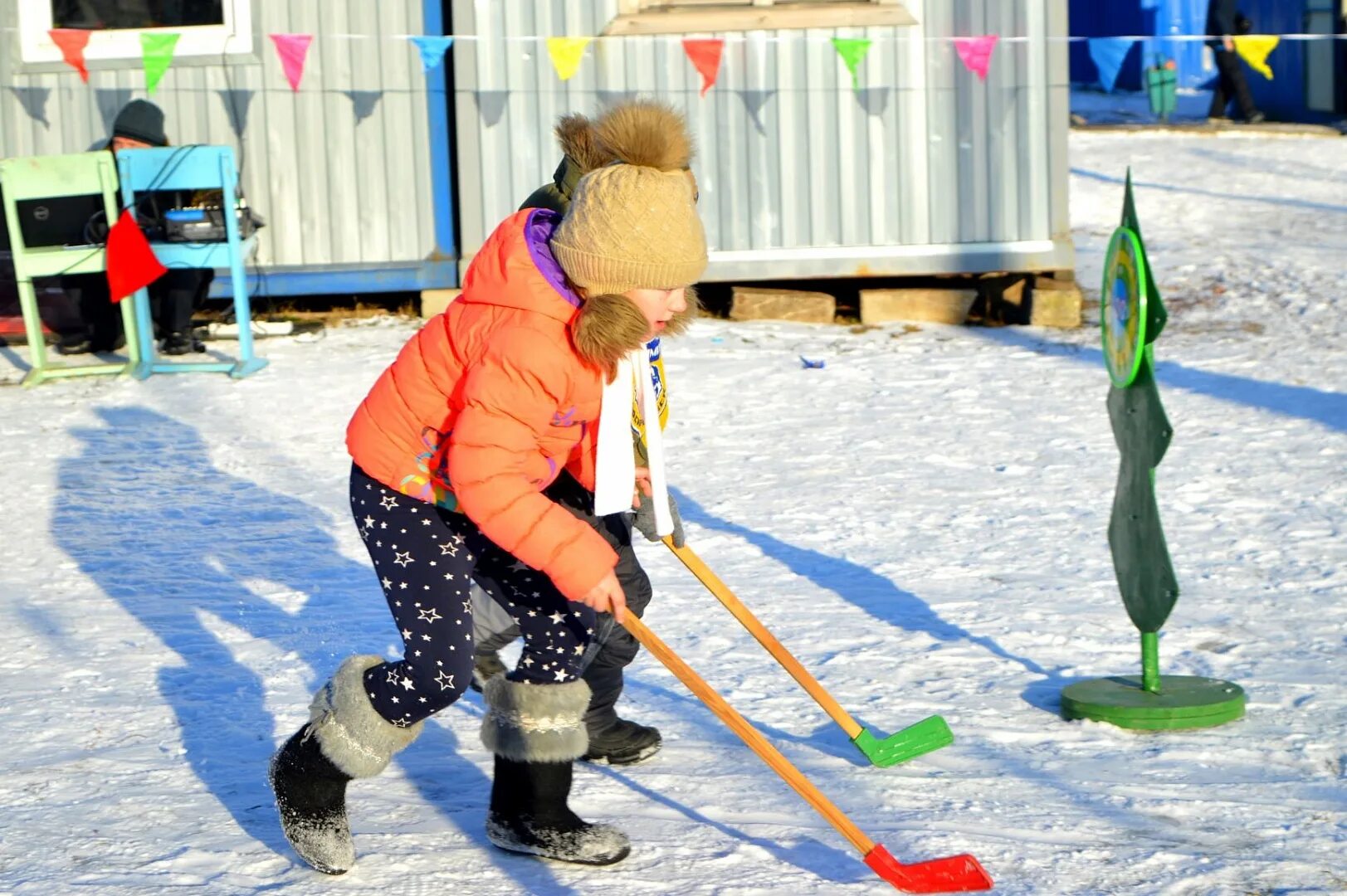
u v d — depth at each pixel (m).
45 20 13.71
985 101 14.14
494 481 3.69
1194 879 4.07
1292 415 10.59
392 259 14.20
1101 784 4.81
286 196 14.00
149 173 11.73
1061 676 5.94
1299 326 13.61
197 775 4.92
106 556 7.84
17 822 4.51
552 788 4.17
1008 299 14.36
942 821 4.50
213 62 13.77
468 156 14.05
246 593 7.18
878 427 10.55
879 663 6.11
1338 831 4.40
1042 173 14.23
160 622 6.73
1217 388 11.49
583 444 4.13
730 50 14.03
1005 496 8.83
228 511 8.70
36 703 5.67
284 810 4.09
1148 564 5.41
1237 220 18.56
